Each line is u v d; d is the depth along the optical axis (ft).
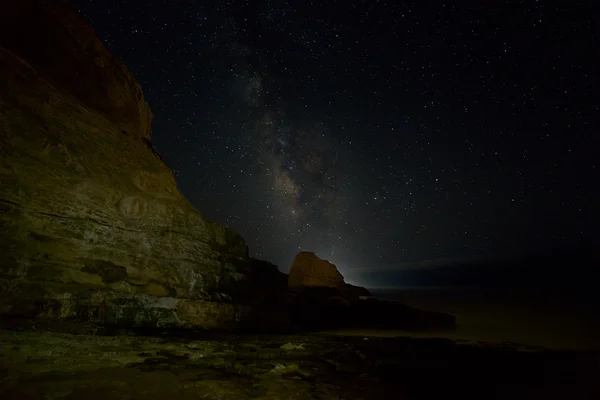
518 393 14.24
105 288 19.43
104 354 13.14
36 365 11.00
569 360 20.54
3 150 17.06
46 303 16.67
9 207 16.81
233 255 28.76
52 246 18.11
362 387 13.19
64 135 20.31
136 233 22.29
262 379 12.57
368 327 37.24
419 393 13.28
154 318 20.84
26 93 18.95
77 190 19.90
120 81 28.96
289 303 34.01
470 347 23.91
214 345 17.54
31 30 23.47
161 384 10.71
